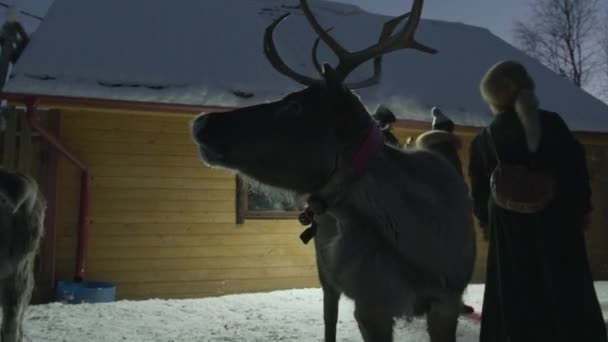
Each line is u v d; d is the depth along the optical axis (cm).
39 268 762
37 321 611
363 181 220
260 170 215
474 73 1230
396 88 1054
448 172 260
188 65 925
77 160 782
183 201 850
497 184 241
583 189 239
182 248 843
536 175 235
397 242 222
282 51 1048
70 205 800
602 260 1120
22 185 421
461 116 1014
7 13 897
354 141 221
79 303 730
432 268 230
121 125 831
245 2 1220
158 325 607
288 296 800
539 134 237
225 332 579
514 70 249
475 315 616
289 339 551
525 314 241
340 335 548
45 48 859
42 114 800
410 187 231
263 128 213
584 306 236
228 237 867
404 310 227
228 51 1005
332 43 245
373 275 220
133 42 952
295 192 225
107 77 833
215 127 212
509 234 245
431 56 1252
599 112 1213
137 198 830
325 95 221
